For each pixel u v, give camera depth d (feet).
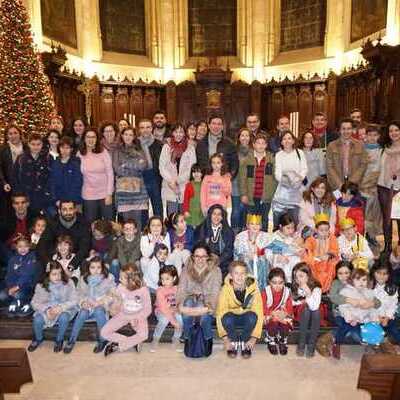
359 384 6.77
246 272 15.53
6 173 18.69
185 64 55.98
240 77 55.01
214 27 55.52
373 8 41.09
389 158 18.40
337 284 14.83
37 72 29.76
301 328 14.25
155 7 54.75
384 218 18.72
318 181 17.13
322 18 49.90
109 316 15.56
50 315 14.92
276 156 18.24
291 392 12.23
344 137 18.44
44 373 13.35
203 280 14.78
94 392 12.30
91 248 17.10
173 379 12.97
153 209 20.10
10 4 28.35
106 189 18.40
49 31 44.16
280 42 54.44
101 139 18.80
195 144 20.10
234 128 54.08
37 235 17.47
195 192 18.13
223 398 11.98
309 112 50.85
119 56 53.47
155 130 21.12
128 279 14.87
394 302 14.48
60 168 18.03
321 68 49.93
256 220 16.01
